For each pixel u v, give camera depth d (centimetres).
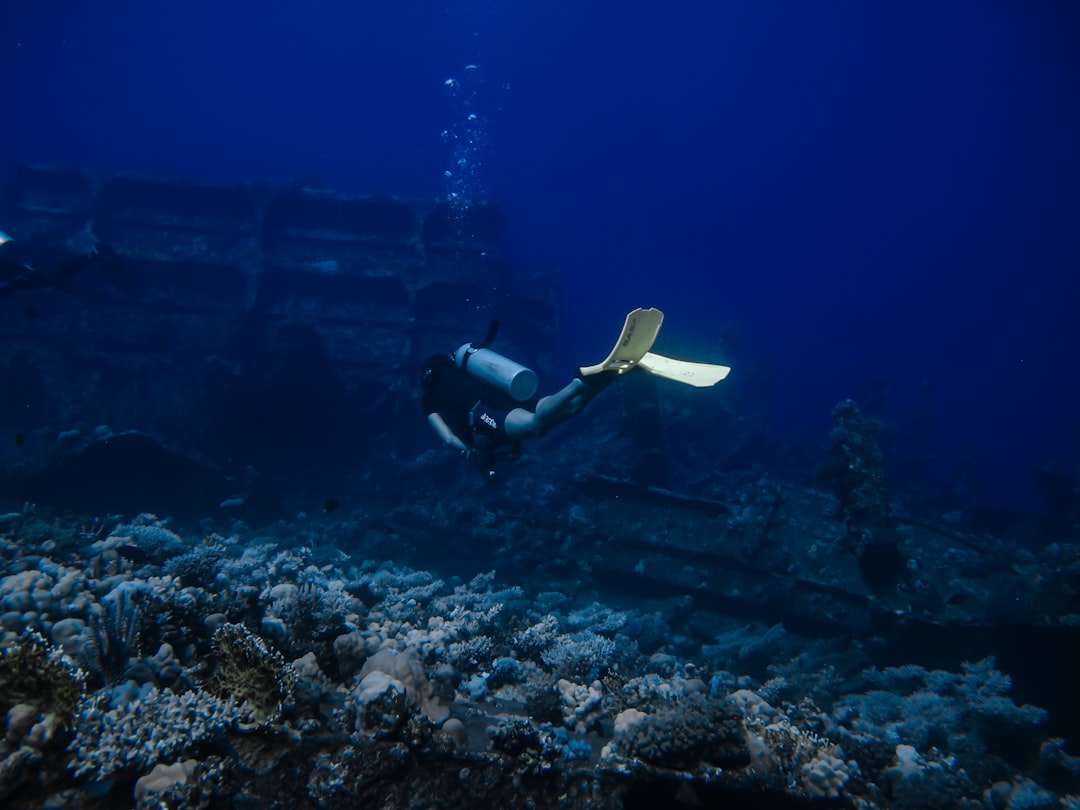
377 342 2047
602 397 2122
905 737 698
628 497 1267
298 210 2255
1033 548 1780
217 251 2055
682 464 2136
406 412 1980
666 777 379
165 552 723
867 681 911
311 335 1683
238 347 1903
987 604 924
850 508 1027
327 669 477
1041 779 692
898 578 995
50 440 1669
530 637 650
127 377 1858
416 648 544
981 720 721
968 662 913
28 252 1934
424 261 2142
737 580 1121
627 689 527
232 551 929
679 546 1170
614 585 1204
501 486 1741
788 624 1080
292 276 2122
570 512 1291
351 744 361
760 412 2934
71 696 316
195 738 327
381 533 1369
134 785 311
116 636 382
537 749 386
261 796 335
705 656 974
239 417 1678
